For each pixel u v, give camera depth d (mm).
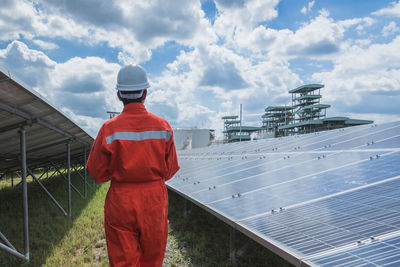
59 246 5277
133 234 2109
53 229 6320
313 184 4246
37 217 7281
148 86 2293
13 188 13820
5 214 7723
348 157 5547
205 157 14125
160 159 2180
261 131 88188
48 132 6398
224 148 16734
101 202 9602
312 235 2643
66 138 8031
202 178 7246
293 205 3596
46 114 5004
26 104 4090
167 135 2254
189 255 4938
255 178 5684
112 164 2107
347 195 3445
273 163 7047
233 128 86312
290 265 4312
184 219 7141
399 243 2107
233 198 4562
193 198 5199
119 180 2115
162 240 2182
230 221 3598
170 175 2449
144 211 2104
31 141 6426
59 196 10656
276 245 2611
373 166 4398
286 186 4504
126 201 2072
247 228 3178
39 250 5047
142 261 2215
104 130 2115
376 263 1939
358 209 2949
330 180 4234
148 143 2135
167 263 4676
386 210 2734
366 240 2293
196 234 6047
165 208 2238
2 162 7477
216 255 4812
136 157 2084
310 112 73438
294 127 71188
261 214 3535
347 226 2646
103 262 4531
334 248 2309
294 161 6605
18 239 5543
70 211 7664
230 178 6344
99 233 6098
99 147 2076
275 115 85250
